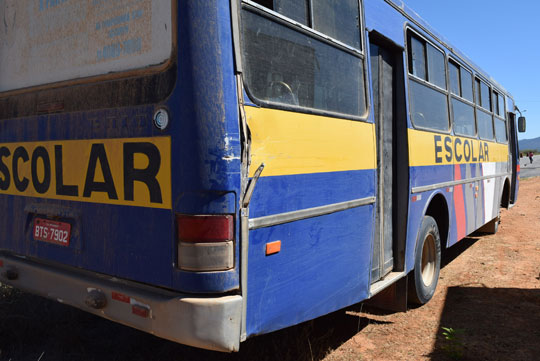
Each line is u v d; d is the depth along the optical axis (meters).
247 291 2.59
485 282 6.27
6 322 4.02
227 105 2.45
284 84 2.89
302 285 3.04
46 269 3.18
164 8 2.59
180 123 2.49
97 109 2.90
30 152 3.35
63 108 3.11
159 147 2.59
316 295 3.18
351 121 3.58
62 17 3.15
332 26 3.44
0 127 3.58
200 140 2.43
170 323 2.52
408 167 4.60
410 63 4.91
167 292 2.61
